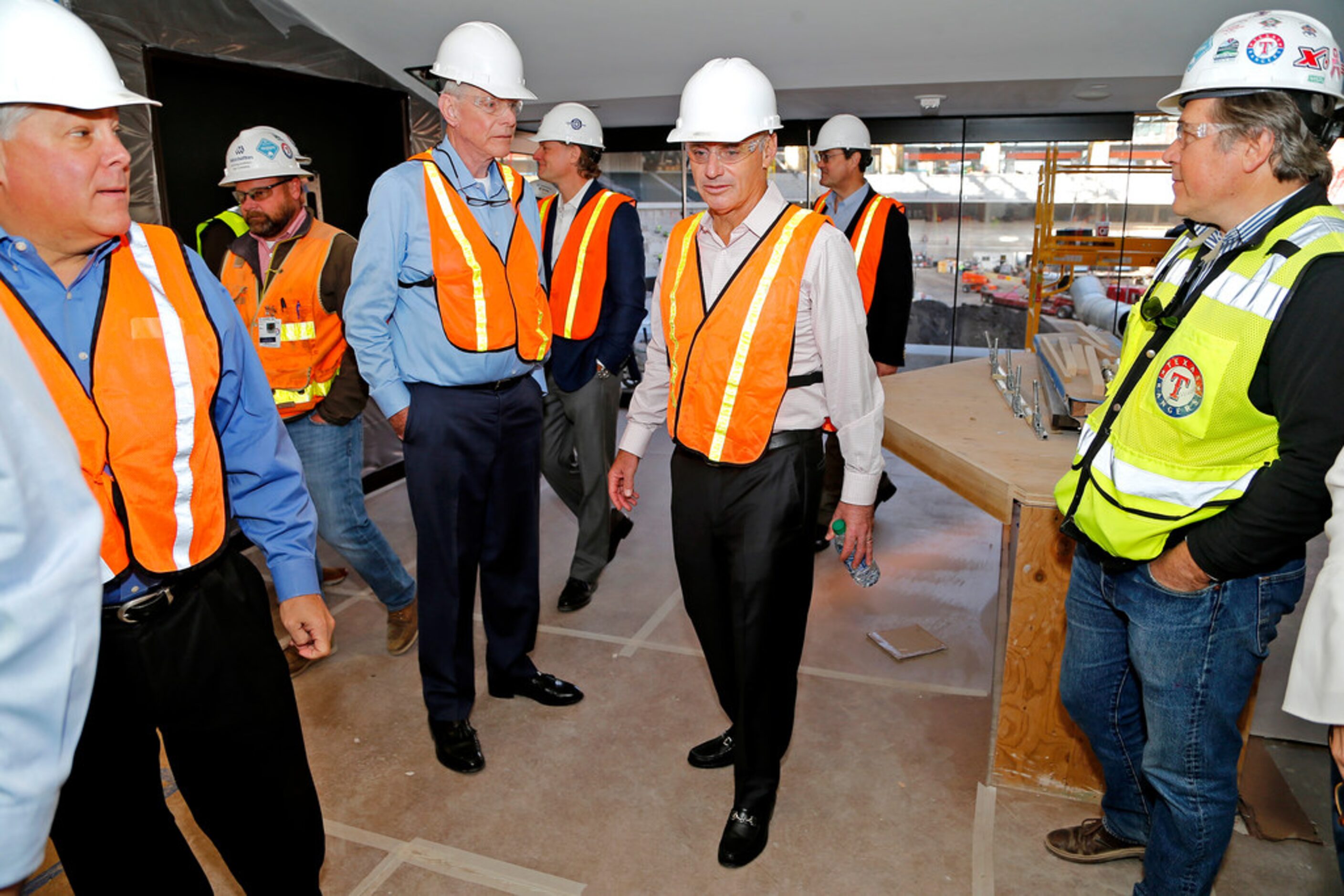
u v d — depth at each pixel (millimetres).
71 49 992
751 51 3887
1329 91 1153
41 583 628
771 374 1612
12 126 972
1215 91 1197
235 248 2525
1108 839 1771
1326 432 1093
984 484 1931
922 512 3982
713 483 1697
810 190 5902
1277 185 1190
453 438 2012
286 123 3830
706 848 1858
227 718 1228
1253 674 1349
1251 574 1245
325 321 2408
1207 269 1271
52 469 653
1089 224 6051
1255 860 1775
